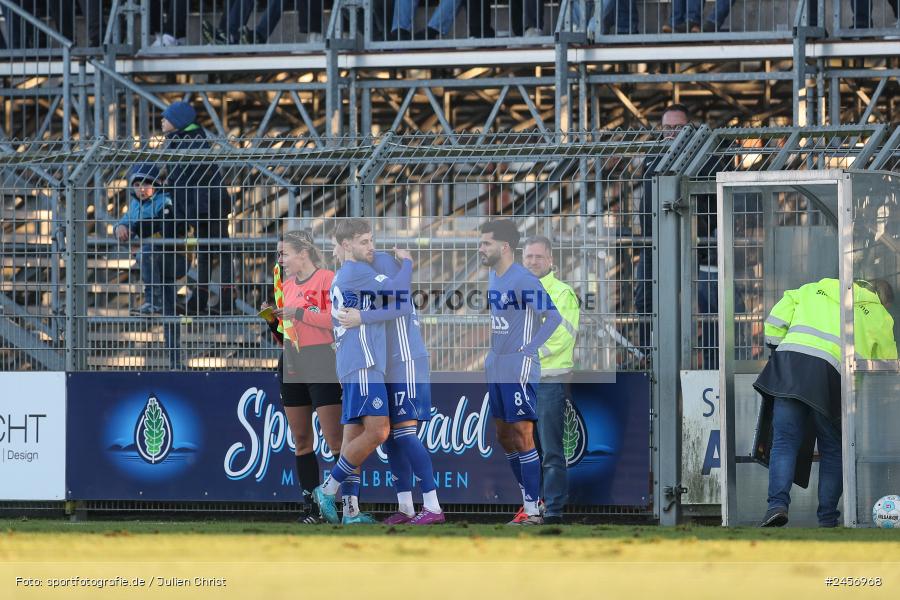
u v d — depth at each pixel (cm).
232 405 3588
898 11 5031
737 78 5034
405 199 3619
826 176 3167
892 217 3194
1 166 3741
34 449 3662
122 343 3688
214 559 2092
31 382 3666
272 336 3628
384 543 2392
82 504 3662
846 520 3142
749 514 3384
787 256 3378
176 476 3606
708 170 3616
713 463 3459
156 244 3675
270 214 3666
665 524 3431
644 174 3525
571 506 3494
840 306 3144
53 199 3725
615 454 3459
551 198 3566
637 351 3491
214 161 3675
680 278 3481
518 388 3247
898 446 3156
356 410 3177
